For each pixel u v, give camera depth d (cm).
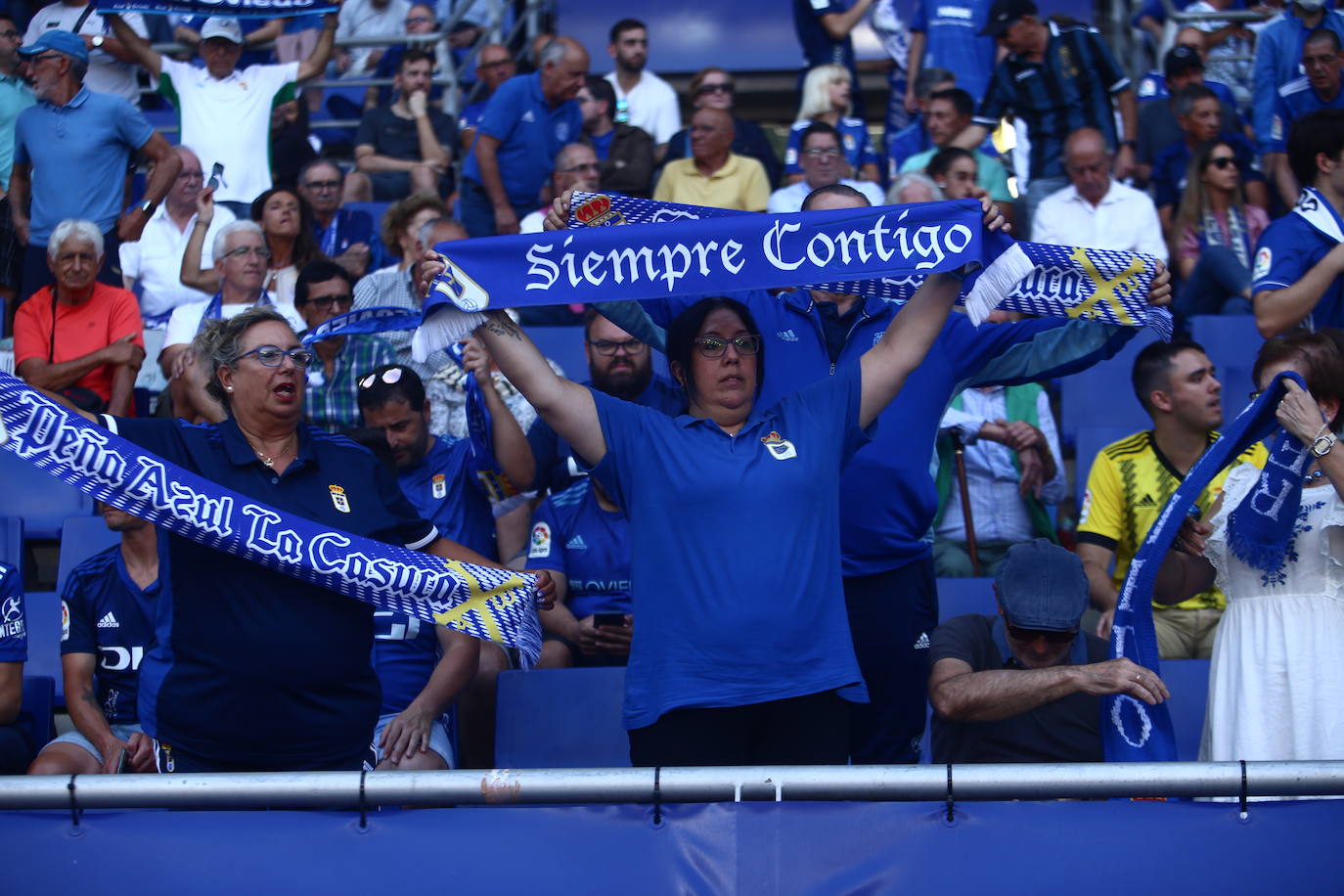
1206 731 1434
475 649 1645
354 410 2211
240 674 1248
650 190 3052
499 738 1666
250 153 3155
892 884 1135
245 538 1244
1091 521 1886
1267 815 1135
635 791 1140
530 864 1143
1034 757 1447
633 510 1294
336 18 3250
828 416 1304
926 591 1580
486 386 1809
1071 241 2762
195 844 1148
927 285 1326
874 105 4341
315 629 1266
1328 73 2917
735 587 1238
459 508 1864
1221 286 2655
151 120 3812
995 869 1133
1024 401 2292
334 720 1283
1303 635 1358
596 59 4422
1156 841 1136
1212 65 3447
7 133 3091
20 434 1233
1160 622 1892
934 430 1558
